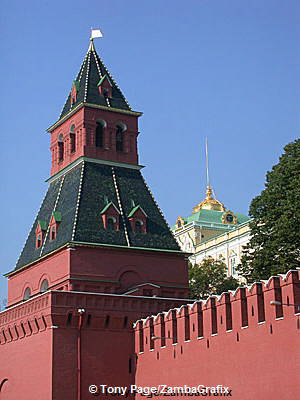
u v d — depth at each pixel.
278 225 68.31
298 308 42.41
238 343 47.09
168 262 68.69
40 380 58.50
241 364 46.50
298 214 67.31
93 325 59.50
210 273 104.56
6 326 65.75
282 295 43.53
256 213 73.56
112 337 60.25
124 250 66.38
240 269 74.06
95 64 78.38
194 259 145.50
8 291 75.31
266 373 44.00
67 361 57.78
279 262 68.44
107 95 75.50
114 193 70.56
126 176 73.06
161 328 56.56
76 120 74.19
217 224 153.50
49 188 76.69
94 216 67.25
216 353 49.34
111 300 60.66
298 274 43.03
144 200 72.12
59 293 58.56
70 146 74.75
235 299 48.06
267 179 74.00
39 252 70.50
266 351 44.25
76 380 57.72
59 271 64.88
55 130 78.62
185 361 52.81
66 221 67.75
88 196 68.62
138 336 60.06
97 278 64.25
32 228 75.69
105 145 73.38
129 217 69.00
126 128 75.19
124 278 65.81
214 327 50.34
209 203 162.88
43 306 59.00
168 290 67.56
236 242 134.12
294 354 41.81
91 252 64.81
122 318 60.72
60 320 58.19
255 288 46.06
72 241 63.84
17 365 63.25
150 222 70.44
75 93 76.56
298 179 69.69
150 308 62.28
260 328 45.12
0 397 66.69
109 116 74.38
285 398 42.12
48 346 58.00
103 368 59.09
